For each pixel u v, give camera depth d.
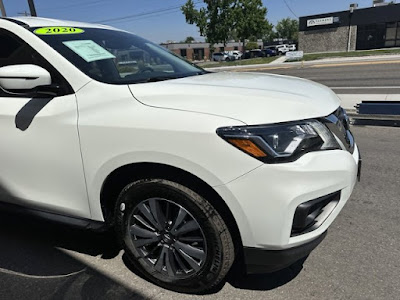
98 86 2.22
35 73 2.11
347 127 2.52
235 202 1.91
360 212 3.27
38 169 2.41
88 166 2.22
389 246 2.73
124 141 2.07
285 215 1.87
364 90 10.36
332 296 2.23
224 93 2.06
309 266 2.53
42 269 2.59
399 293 2.23
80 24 2.97
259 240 1.95
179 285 2.26
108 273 2.52
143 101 2.10
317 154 1.96
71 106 2.24
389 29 34.75
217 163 1.88
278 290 2.30
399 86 10.71
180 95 2.07
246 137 1.84
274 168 1.84
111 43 2.84
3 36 2.50
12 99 2.44
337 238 2.87
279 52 51.47
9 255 2.77
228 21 38.97
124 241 2.37
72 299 2.28
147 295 2.29
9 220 3.34
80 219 2.43
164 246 2.25
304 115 1.98
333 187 1.99
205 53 78.62
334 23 37.16
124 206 2.29
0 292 2.37
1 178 2.60
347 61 23.44
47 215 2.52
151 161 2.03
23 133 2.38
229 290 2.31
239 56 51.59
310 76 16.30
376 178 4.02
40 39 2.40
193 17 39.94
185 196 2.04
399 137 5.56
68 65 2.30
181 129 1.94
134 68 2.68
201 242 2.14
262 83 2.44
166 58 3.17
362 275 2.41
